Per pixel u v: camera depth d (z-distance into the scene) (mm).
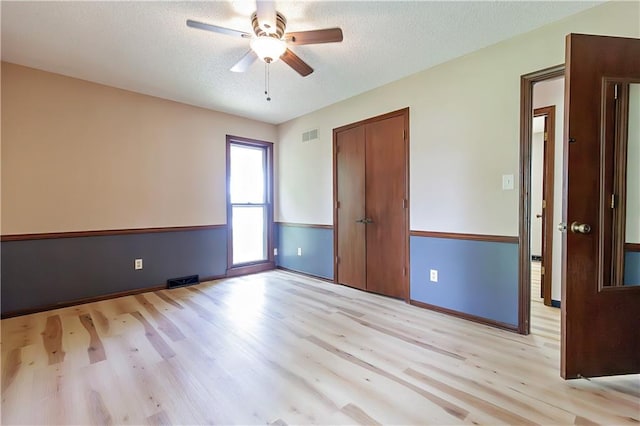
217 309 3000
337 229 3975
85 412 1509
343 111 3828
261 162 4859
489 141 2559
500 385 1719
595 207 1752
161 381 1771
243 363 1973
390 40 2445
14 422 1437
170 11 2066
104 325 2594
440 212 2896
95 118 3244
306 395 1639
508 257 2473
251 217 4723
